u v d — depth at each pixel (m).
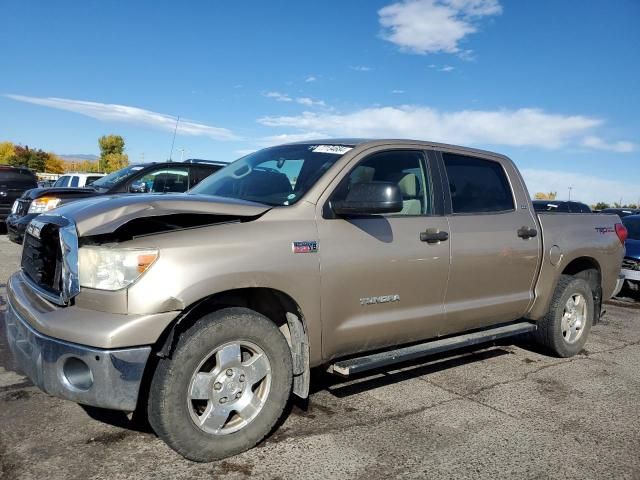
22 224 10.33
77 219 3.06
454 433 3.69
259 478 3.02
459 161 4.72
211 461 3.17
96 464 3.10
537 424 3.90
